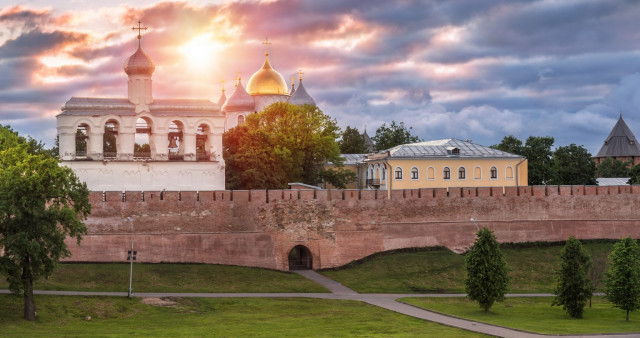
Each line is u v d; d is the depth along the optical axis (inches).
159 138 4281.5
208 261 3511.3
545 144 5556.1
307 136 4817.9
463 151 4894.2
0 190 2647.6
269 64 6082.7
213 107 4370.1
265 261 3582.7
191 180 4298.7
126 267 3314.5
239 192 3587.6
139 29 4382.4
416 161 4768.7
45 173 2726.4
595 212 3998.5
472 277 2972.4
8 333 2427.4
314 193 3686.0
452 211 3853.3
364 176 5221.5
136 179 4210.1
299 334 2475.4
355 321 2706.7
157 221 3472.0
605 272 3184.1
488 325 2662.4
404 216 3791.8
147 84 4303.6
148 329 2544.3
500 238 3885.3
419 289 3371.1
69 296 2869.1
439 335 2471.7
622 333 2524.6
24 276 2630.4
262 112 4953.3
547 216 3946.9
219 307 2913.4
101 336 2401.6
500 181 4881.9
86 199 2856.8
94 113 4168.3
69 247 3346.5
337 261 3668.8
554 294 3312.0
